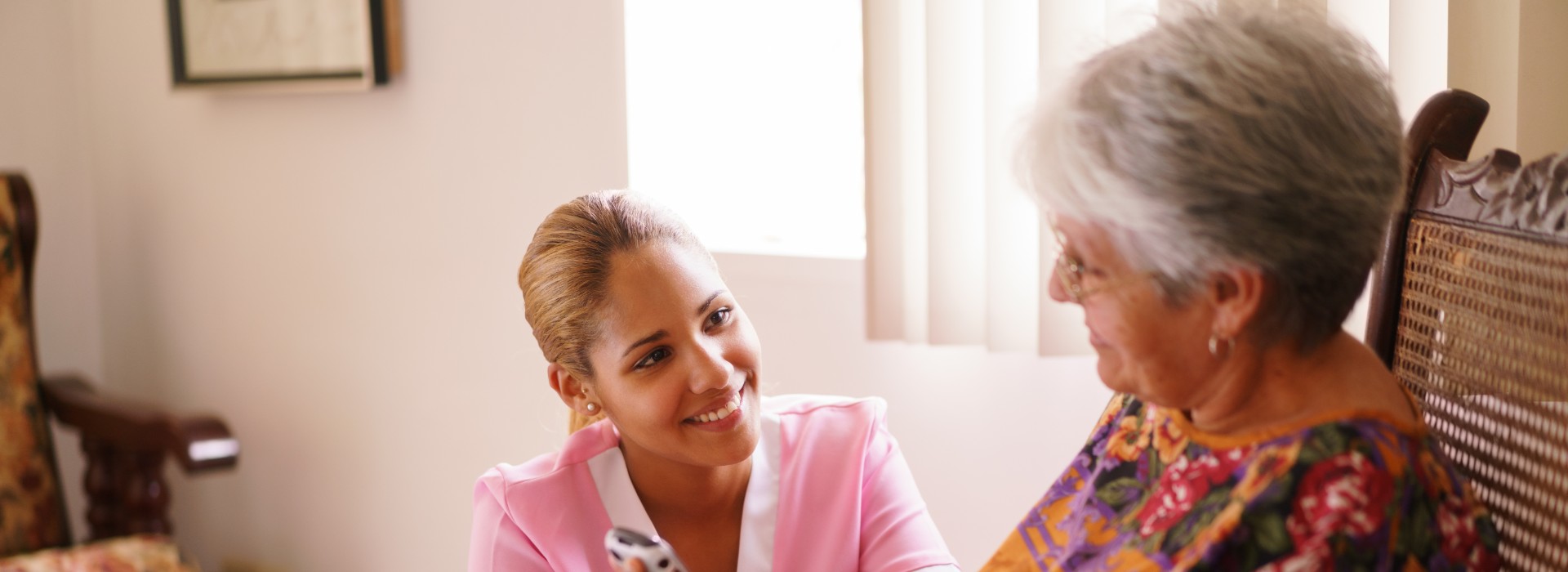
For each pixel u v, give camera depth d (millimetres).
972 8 1508
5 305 2428
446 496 2293
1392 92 717
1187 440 788
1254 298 695
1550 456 775
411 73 2225
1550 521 773
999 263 1500
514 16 2051
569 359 1054
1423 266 910
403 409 2346
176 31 2578
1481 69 1173
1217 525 698
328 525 2559
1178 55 688
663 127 1962
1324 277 696
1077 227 733
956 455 1642
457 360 2225
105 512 2449
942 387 1643
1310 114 672
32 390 2459
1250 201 669
